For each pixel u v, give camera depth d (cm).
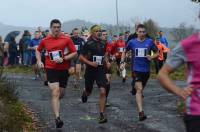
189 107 496
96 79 1144
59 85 1088
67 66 1080
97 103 1423
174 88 497
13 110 1070
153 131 1037
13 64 2842
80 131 1029
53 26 1075
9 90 1215
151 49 1219
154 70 2698
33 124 1069
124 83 2062
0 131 912
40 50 1098
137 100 1167
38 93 1616
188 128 497
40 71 2128
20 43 2814
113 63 2641
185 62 501
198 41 495
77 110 1292
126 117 1202
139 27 1223
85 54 1145
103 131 1032
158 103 1443
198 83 495
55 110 1052
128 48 1241
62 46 1076
